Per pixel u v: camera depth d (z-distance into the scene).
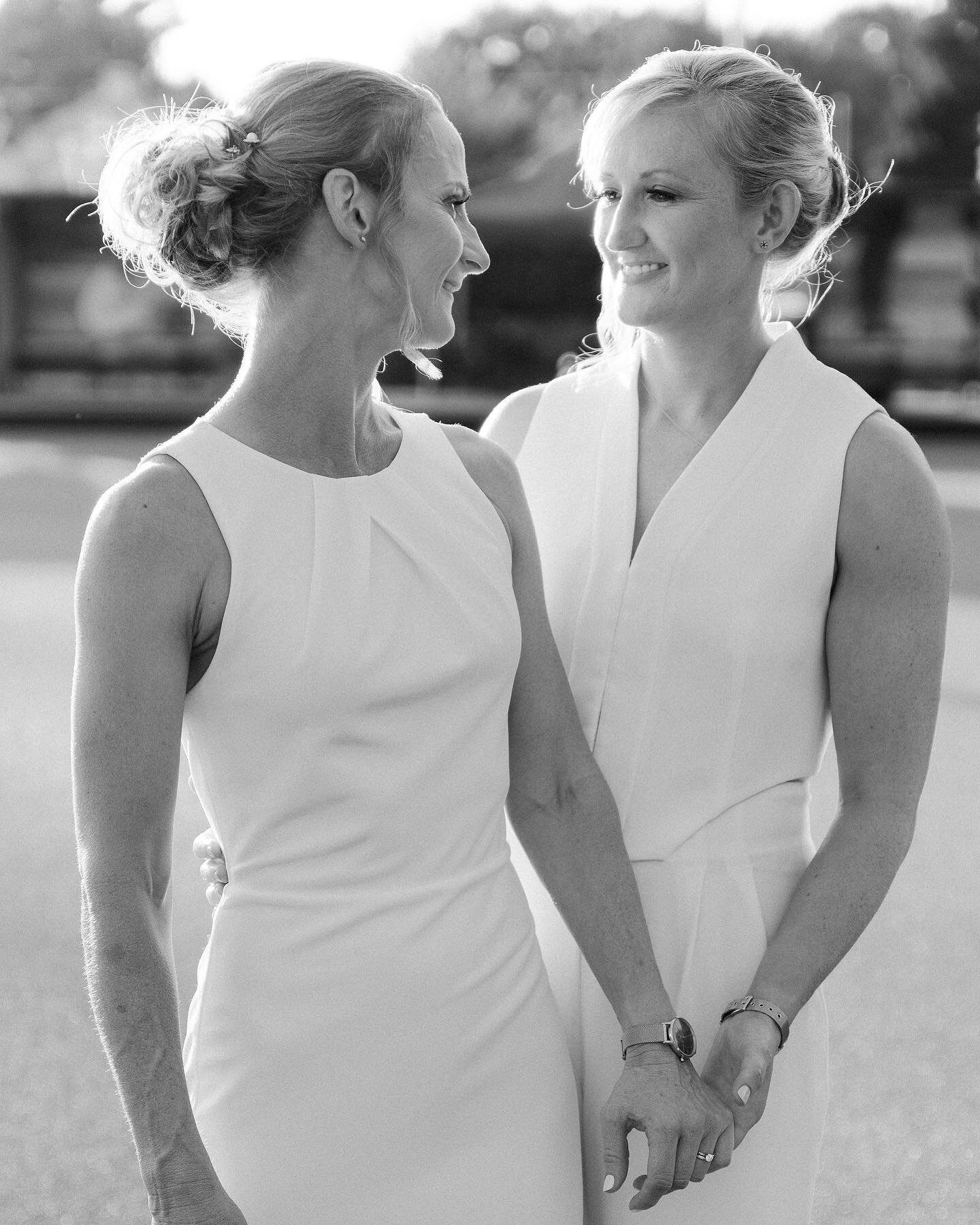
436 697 2.21
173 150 2.14
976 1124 4.88
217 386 31.92
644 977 2.36
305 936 2.15
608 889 2.41
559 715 2.45
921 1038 5.44
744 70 2.48
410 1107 2.17
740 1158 2.47
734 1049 2.33
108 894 2.01
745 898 2.51
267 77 2.19
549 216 30.12
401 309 2.21
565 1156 2.32
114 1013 1.98
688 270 2.47
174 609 2.07
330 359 2.20
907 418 30.30
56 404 31.56
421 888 2.20
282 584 2.13
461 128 54.03
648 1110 2.25
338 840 2.16
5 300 31.31
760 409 2.54
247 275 2.19
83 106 33.50
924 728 2.46
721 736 2.53
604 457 2.66
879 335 28.08
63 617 12.43
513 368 31.89
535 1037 2.30
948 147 50.78
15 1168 4.57
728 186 2.45
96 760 2.03
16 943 6.16
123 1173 4.56
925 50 50.97
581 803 2.44
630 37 58.25
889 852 2.43
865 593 2.47
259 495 2.15
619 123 2.49
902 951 6.18
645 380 2.70
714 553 2.51
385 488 2.24
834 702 2.52
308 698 2.12
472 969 2.21
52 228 31.25
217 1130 2.15
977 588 13.90
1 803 7.96
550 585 2.68
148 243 2.22
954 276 27.86
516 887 2.35
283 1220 2.13
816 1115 2.54
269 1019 2.15
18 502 19.20
